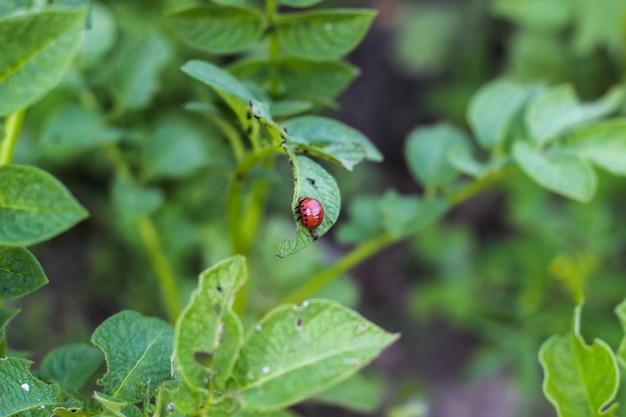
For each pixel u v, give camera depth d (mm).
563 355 354
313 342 308
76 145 521
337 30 413
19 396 322
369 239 489
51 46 300
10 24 296
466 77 1125
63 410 327
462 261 961
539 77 901
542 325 811
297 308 309
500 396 1064
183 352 307
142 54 540
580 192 427
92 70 540
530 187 883
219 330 308
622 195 880
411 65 1132
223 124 421
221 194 845
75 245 997
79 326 943
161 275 563
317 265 641
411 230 460
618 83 873
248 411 308
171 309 563
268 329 309
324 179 328
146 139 553
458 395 1064
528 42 909
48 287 964
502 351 813
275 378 308
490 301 884
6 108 301
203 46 413
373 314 1136
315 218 320
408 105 1295
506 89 479
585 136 448
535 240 853
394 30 1276
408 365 1087
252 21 411
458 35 1122
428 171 482
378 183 1149
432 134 492
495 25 1103
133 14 839
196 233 699
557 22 858
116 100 533
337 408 954
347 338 308
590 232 820
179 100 806
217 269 308
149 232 555
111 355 333
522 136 467
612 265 839
